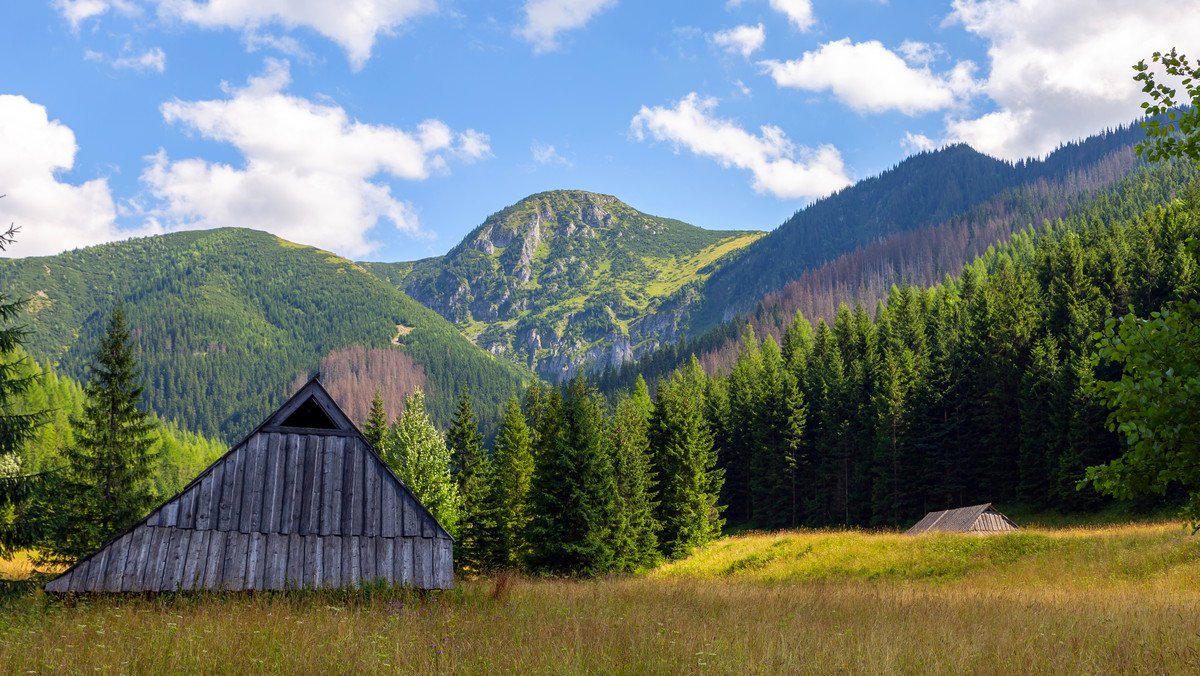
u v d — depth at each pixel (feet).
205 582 56.75
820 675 29.94
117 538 57.41
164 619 43.88
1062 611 52.95
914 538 138.21
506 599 59.72
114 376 114.01
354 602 55.21
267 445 63.46
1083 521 189.06
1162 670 30.45
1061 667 30.99
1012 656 33.04
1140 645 34.99
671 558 201.26
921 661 32.60
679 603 60.54
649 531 181.68
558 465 149.59
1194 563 92.07
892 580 116.88
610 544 155.63
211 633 37.35
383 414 196.13
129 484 111.45
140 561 56.85
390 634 38.50
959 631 41.91
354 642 35.12
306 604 53.47
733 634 39.86
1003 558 116.06
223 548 58.54
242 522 60.08
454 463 193.06
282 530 60.44
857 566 128.88
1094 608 55.06
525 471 193.47
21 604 52.42
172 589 56.08
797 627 43.24
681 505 207.10
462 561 180.55
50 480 66.08
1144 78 27.50
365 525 62.39
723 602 61.72
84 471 108.78
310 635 36.45
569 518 147.13
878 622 46.29
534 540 149.79
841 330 357.41
